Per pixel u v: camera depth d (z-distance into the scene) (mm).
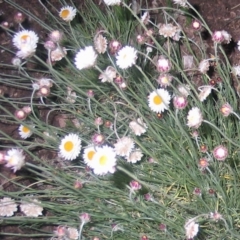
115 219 562
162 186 572
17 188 635
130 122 591
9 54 771
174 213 533
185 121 587
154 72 665
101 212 556
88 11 771
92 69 673
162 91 524
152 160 577
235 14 738
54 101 707
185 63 691
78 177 581
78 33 743
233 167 568
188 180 552
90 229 562
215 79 597
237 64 695
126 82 616
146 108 584
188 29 730
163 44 700
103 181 588
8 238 600
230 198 530
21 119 562
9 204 558
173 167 572
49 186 635
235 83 650
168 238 522
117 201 564
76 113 618
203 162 495
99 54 678
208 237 531
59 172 562
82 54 503
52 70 551
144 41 593
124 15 716
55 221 554
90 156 518
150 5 759
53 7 759
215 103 627
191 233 449
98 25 755
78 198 583
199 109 517
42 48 754
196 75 675
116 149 511
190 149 571
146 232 546
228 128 573
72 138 528
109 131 626
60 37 560
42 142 672
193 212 541
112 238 535
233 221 530
